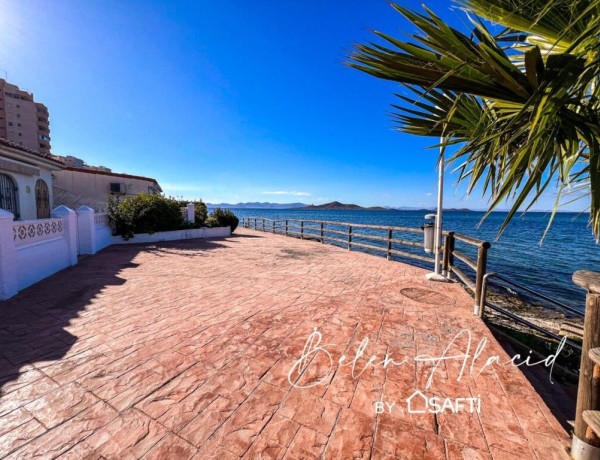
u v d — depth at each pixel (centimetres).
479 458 139
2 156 660
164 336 268
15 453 139
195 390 189
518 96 188
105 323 297
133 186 1608
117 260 648
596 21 138
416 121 299
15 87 4750
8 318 308
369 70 207
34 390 187
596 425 121
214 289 427
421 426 160
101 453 140
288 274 529
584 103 199
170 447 144
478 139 220
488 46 170
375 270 565
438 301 374
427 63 188
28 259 434
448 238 466
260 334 274
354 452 143
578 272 141
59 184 1353
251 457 139
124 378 202
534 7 172
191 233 1177
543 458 140
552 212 207
